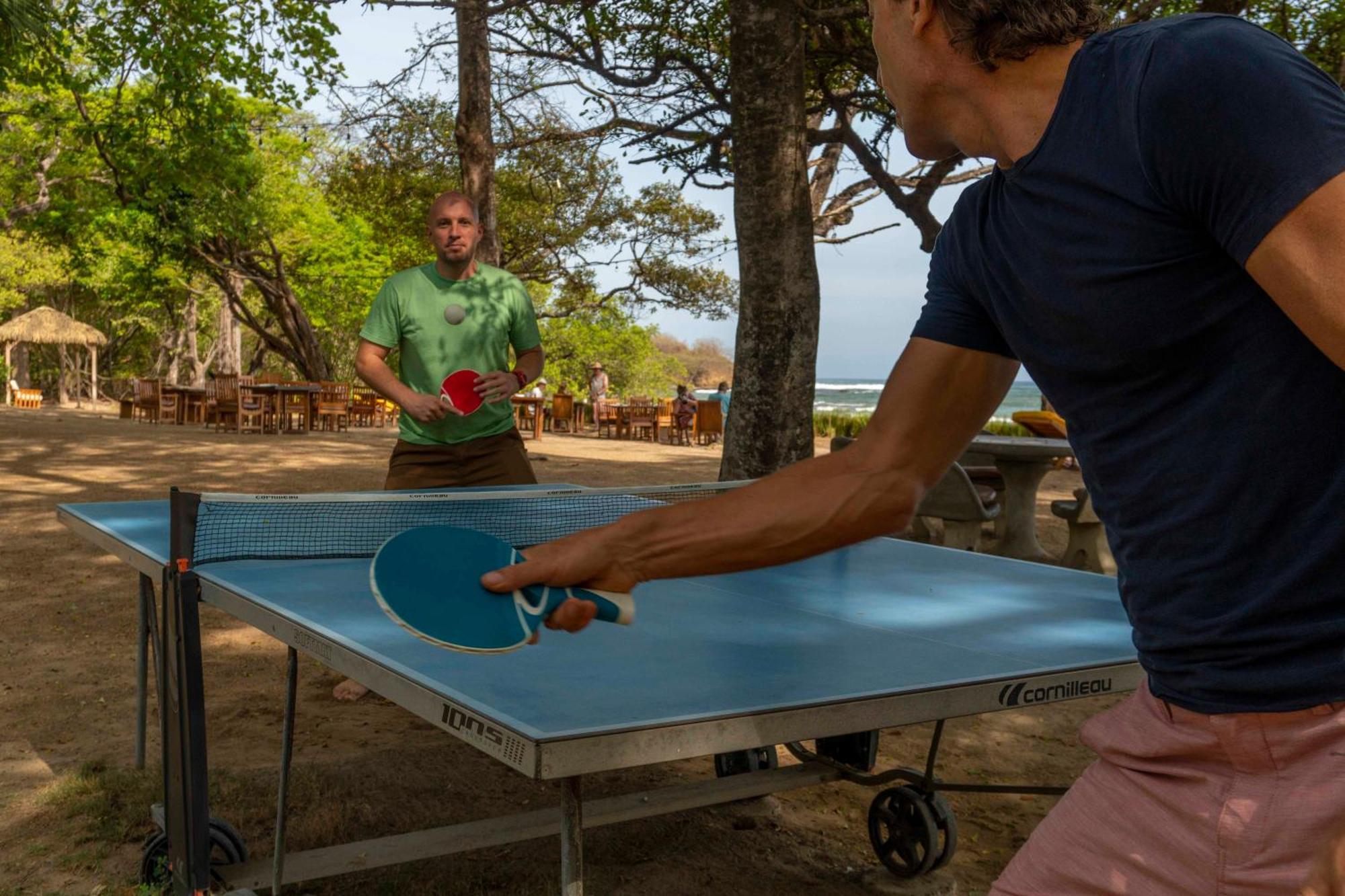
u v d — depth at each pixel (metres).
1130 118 1.08
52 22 17.03
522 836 2.83
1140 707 1.30
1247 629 1.14
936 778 4.04
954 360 1.46
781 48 8.06
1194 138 1.01
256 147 29.75
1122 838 1.27
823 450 21.86
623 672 2.03
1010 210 1.25
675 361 62.47
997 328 1.46
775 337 8.23
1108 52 1.14
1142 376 1.16
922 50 1.27
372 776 3.87
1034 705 2.06
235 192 25.97
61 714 4.61
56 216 33.69
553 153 16.17
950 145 1.35
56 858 3.22
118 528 3.41
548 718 1.66
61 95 25.28
